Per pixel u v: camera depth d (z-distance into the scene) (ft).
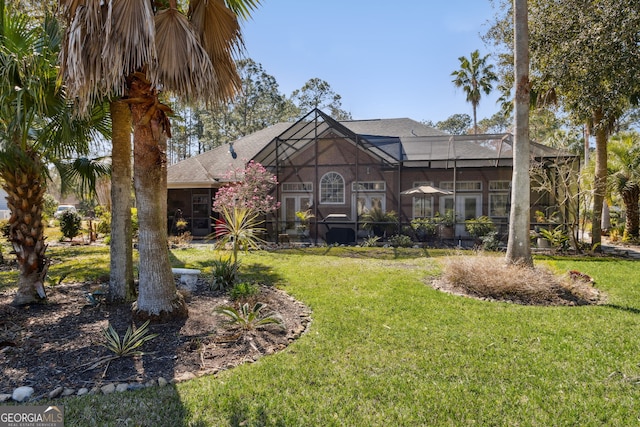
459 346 14.39
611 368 12.50
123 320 16.90
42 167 19.63
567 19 26.00
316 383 11.42
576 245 41.70
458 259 26.68
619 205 61.36
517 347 14.33
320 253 41.63
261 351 14.01
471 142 54.03
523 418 9.59
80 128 19.61
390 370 12.32
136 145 16.21
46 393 10.73
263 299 20.77
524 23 26.16
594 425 9.27
